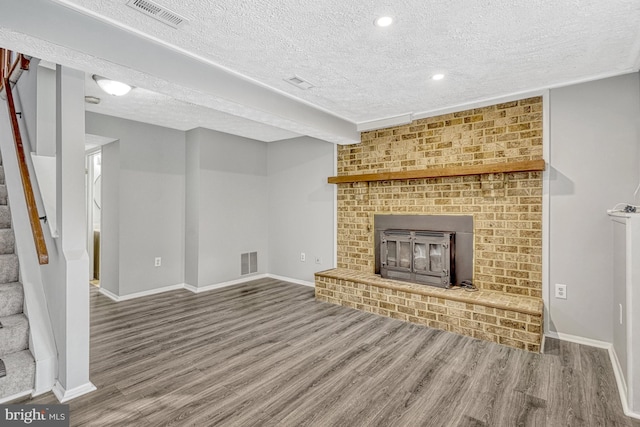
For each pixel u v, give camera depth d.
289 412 1.96
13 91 3.26
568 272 2.98
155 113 3.93
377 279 3.95
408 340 3.00
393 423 1.87
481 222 3.45
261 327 3.31
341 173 4.61
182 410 1.97
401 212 4.03
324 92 3.12
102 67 2.06
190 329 3.25
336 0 1.72
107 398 2.08
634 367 1.96
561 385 2.25
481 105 3.39
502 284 3.33
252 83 2.87
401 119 3.84
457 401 2.08
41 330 2.25
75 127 2.20
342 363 2.57
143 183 4.42
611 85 2.78
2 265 2.52
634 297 1.98
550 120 3.04
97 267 5.43
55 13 1.75
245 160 5.25
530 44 2.21
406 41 2.16
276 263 5.47
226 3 1.74
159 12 1.83
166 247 4.68
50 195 2.41
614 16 1.87
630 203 2.71
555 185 3.03
